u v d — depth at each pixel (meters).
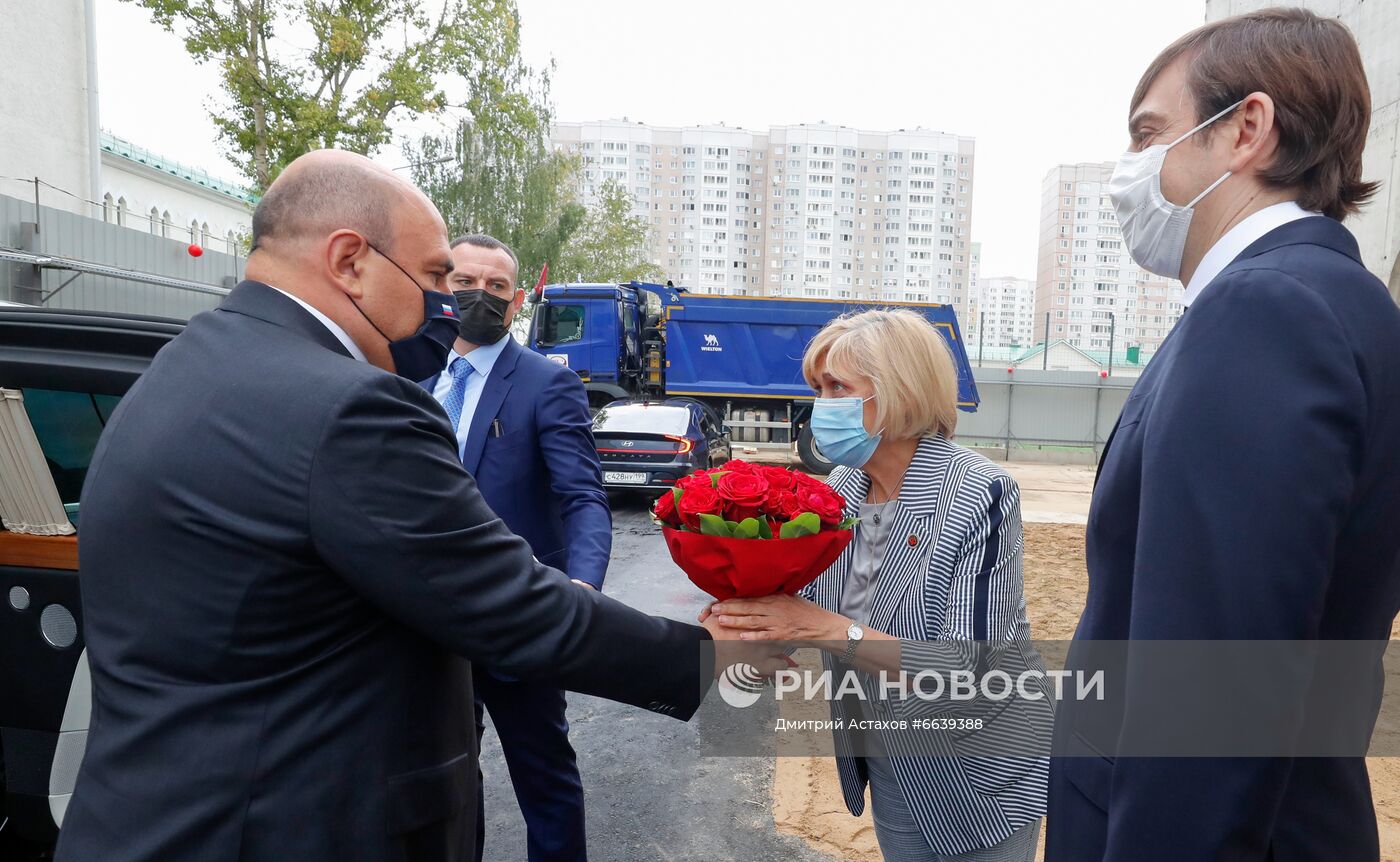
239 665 1.00
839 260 88.62
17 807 2.02
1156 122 1.08
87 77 16.05
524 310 18.33
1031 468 17.84
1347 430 0.77
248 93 17.56
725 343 13.87
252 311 1.16
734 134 87.06
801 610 1.44
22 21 14.77
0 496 1.92
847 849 2.79
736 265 88.62
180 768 0.99
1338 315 0.82
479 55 19.31
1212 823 0.77
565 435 2.36
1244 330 0.82
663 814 3.03
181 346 1.14
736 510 1.37
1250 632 0.75
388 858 1.08
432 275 1.31
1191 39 1.07
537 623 1.12
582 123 84.94
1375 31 10.93
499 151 25.05
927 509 1.52
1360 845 0.91
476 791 1.31
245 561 1.00
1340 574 0.85
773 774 3.34
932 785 1.52
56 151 15.56
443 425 1.13
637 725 3.85
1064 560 8.07
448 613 1.06
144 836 0.98
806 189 87.00
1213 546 0.78
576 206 27.52
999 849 1.51
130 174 28.30
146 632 1.02
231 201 33.47
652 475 9.11
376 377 1.06
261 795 1.00
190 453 1.02
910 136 88.44
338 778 1.04
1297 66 0.95
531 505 2.38
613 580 6.51
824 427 1.57
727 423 13.93
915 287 89.81
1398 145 10.37
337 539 1.00
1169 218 1.08
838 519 1.38
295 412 1.01
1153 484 0.84
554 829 2.27
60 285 12.81
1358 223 11.11
